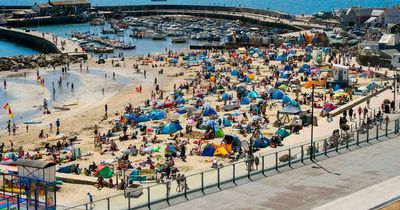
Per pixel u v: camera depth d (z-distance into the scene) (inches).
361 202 1680.6
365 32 7440.9
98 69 5693.9
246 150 2566.4
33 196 1679.4
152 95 4291.3
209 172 1838.1
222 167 1866.4
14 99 4367.6
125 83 4963.1
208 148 2620.6
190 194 1763.0
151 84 4877.0
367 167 2030.0
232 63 5605.3
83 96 4451.3
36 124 3590.1
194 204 1689.2
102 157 2684.5
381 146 2294.5
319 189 1809.8
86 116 3762.3
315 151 2165.4
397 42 5546.3
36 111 3966.5
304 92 4114.2
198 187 1801.2
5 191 1812.3
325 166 2043.6
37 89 4736.7
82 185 2137.1
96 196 1948.8
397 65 5002.5
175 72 5428.2
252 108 3535.9
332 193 1772.9
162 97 4210.1
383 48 5561.0
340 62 5462.6
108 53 7042.3
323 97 3858.3
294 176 1934.1
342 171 1985.7
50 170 1731.1
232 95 4109.3
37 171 1724.9
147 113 3678.6
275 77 4751.5
